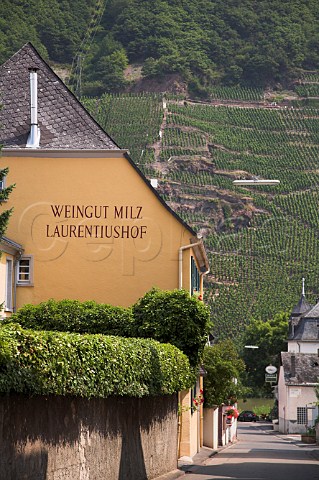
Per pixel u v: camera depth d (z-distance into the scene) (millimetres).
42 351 18156
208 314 34906
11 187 23047
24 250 39375
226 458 48031
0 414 16781
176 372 31484
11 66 41812
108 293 39344
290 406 126000
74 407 21250
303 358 130750
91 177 39625
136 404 27812
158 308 34812
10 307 38656
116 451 25219
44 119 40688
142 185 39594
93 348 21484
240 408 176375
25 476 18000
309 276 198250
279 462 45312
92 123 40875
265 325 172875
